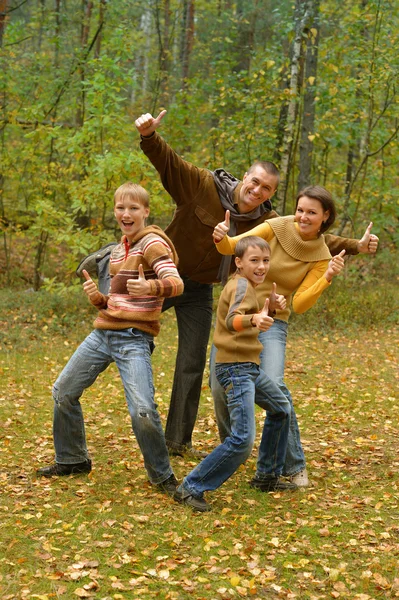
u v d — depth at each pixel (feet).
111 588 11.34
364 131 48.70
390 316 40.11
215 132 45.83
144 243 14.62
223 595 11.30
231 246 15.48
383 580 11.91
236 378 14.56
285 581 11.88
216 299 41.60
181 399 18.75
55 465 16.37
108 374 28.12
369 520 14.55
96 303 15.01
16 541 12.67
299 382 28.04
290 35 41.86
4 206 48.65
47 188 44.75
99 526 13.55
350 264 48.21
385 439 20.86
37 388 25.43
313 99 44.65
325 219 15.83
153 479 15.40
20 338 32.94
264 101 43.86
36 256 44.65
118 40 45.09
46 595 10.96
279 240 15.84
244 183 16.52
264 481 15.98
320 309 39.96
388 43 45.37
